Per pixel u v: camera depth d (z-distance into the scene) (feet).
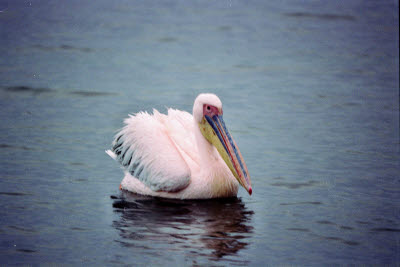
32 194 38.63
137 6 115.65
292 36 95.86
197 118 39.63
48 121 54.75
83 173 42.93
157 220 35.22
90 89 65.67
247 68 76.89
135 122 41.91
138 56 81.51
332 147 48.78
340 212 36.32
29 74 70.90
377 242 32.24
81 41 88.79
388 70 77.05
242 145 49.11
